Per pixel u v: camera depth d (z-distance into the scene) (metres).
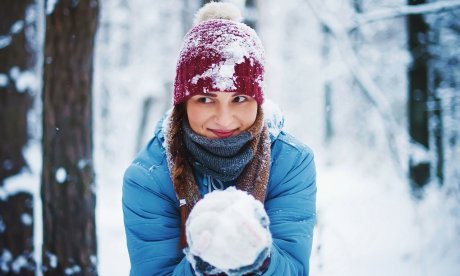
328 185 9.80
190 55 1.32
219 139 1.29
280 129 1.52
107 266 4.70
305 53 14.50
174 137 1.38
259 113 1.37
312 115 17.67
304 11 12.70
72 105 2.70
